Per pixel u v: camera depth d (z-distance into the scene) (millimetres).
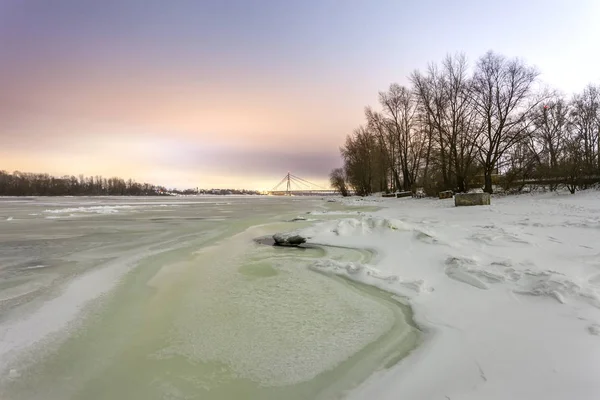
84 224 19688
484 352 4035
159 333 5121
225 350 4586
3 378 3979
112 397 3658
